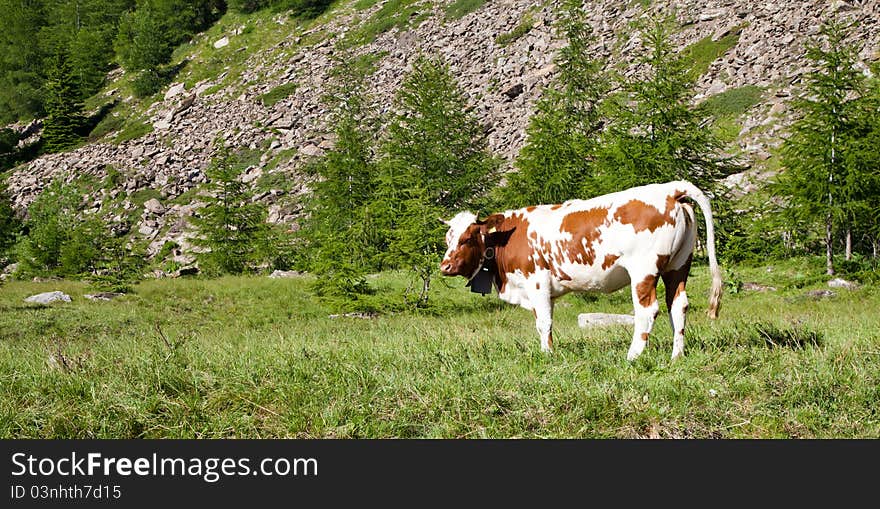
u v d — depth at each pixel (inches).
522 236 300.4
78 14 3976.4
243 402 226.8
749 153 1250.6
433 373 244.8
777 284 839.1
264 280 1097.4
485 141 1710.1
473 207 1344.7
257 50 2962.6
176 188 2028.8
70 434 214.7
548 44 2070.6
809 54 921.5
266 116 2333.9
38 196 2124.8
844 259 881.5
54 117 2728.8
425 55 2348.7
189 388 243.6
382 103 2139.5
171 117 2522.1
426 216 877.8
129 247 1743.4
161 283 1071.0
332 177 1454.2
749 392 219.1
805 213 852.0
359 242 1035.3
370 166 1440.7
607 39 1934.1
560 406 211.2
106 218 1925.4
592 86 1371.8
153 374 255.4
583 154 1118.4
